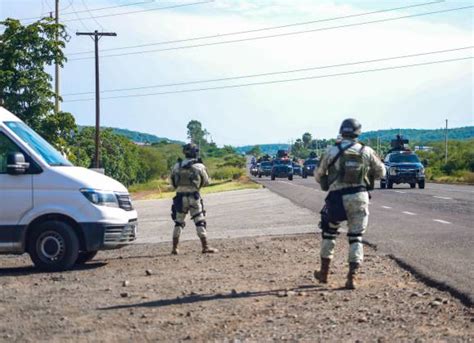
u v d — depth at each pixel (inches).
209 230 743.7
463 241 570.3
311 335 273.0
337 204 366.9
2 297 363.3
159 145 7086.6
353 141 368.8
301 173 3430.1
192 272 439.2
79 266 485.4
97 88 2160.4
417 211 915.4
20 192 466.9
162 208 1229.1
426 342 261.9
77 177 471.5
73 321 303.0
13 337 277.0
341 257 498.3
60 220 467.8
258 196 1419.8
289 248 557.0
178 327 289.0
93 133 3590.1
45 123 1221.1
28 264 518.3
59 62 1242.6
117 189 488.4
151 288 381.4
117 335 277.4
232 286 382.0
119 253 570.3
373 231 660.1
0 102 1217.4
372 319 299.7
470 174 2380.7
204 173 538.6
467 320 298.2
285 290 366.0
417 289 369.7
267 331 279.9
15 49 1219.2
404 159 1739.7
